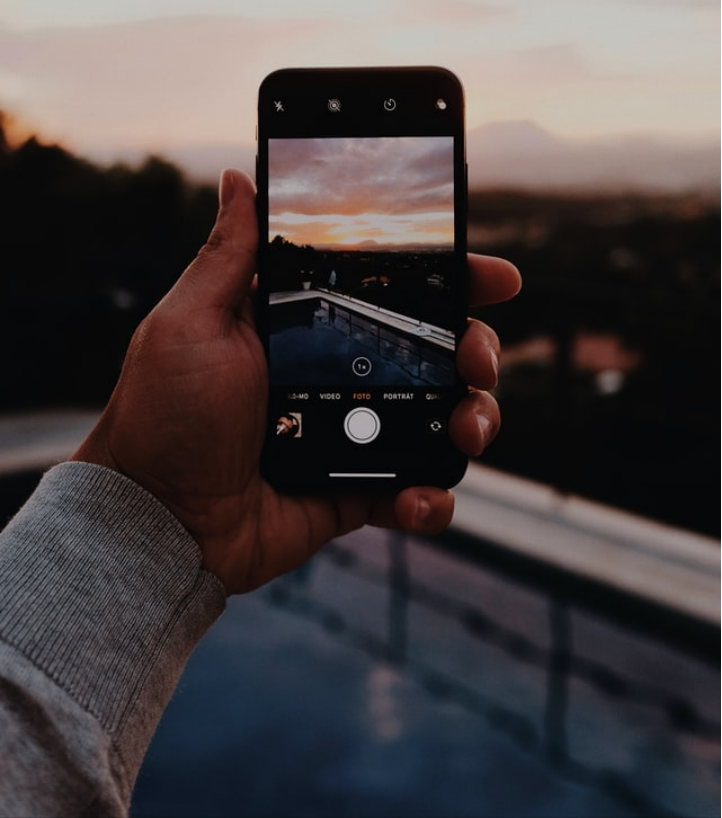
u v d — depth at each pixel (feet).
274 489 2.72
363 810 5.98
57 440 10.13
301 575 9.44
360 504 2.88
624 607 6.55
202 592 1.99
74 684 1.59
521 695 7.25
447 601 8.02
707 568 6.85
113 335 11.25
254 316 2.77
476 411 2.72
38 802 1.38
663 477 7.91
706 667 7.04
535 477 8.75
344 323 2.79
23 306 11.05
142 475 2.40
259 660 7.83
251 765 6.46
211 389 2.42
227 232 2.65
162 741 6.73
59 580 1.73
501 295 2.96
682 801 5.88
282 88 2.81
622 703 6.89
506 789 6.21
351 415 2.77
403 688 7.45
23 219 10.88
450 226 2.81
